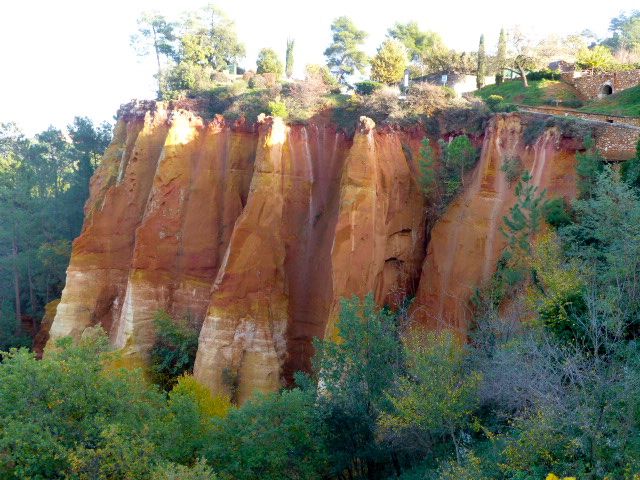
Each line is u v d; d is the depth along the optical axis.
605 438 14.12
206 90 45.19
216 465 20.45
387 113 34.84
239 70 61.62
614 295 16.83
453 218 30.38
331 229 34.09
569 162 27.42
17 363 19.94
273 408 21.22
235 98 41.56
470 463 16.05
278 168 34.69
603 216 20.80
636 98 35.84
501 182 29.12
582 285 18.70
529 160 28.64
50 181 63.44
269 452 20.03
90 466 17.58
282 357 33.50
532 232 24.97
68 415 19.33
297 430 21.00
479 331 23.61
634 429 14.55
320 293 33.66
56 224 57.84
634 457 13.73
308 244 34.97
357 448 20.77
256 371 32.59
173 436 20.45
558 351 17.30
